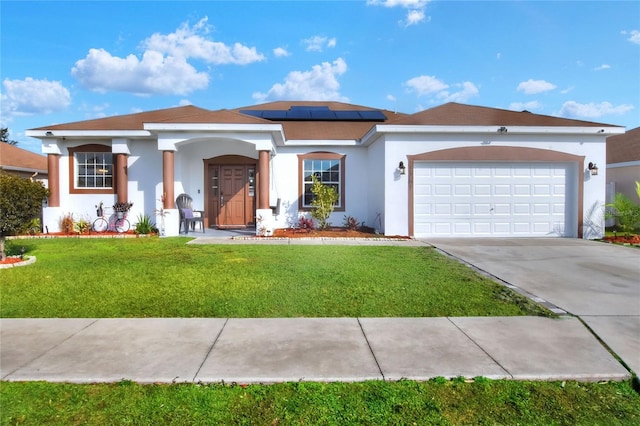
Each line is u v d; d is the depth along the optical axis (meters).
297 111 18.73
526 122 12.24
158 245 10.50
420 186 12.25
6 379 3.29
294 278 6.75
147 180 13.56
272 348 3.97
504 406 3.00
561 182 12.42
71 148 13.56
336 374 3.42
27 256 8.72
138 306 5.29
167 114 14.88
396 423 2.78
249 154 14.47
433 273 7.24
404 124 11.93
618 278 7.10
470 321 4.82
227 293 5.87
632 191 16.20
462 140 12.11
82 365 3.56
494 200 12.34
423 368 3.56
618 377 3.46
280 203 14.09
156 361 3.65
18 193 7.96
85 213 13.63
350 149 14.26
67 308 5.20
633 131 19.86
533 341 4.22
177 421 2.77
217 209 14.59
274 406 2.96
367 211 14.34
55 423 2.73
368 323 4.71
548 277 7.14
